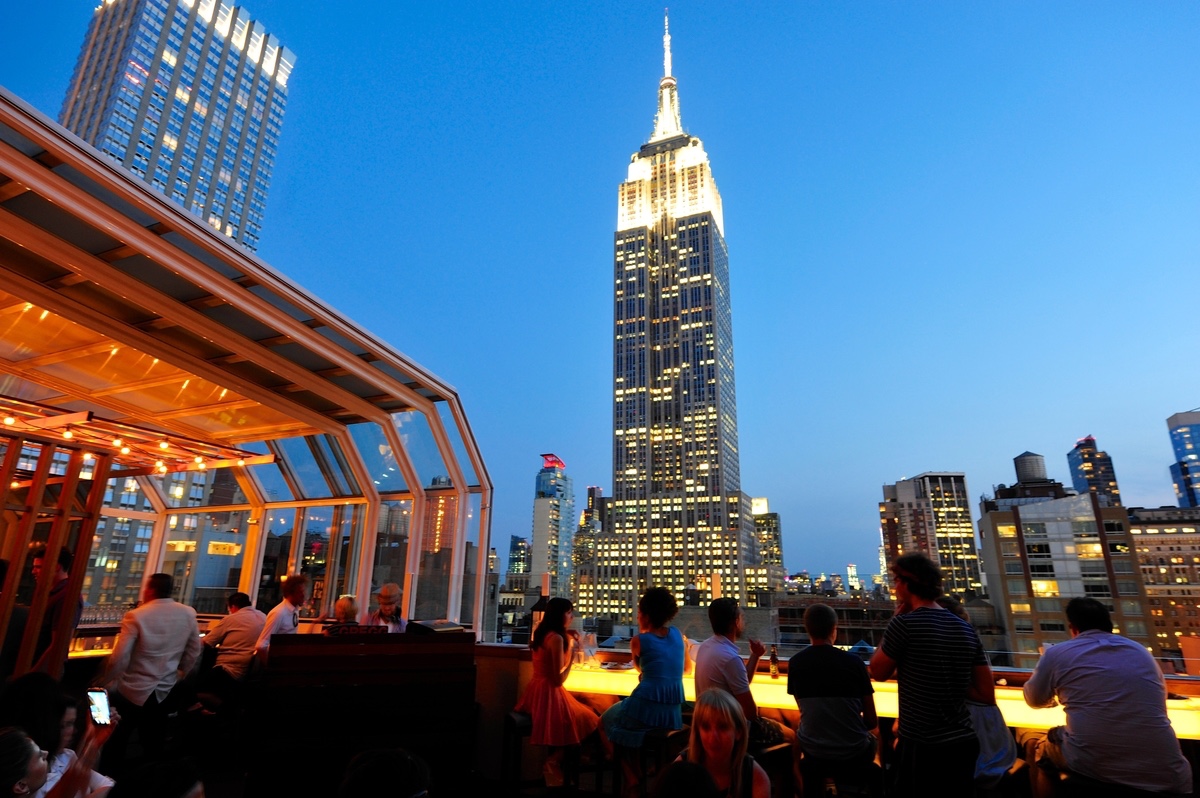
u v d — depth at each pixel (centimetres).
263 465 1172
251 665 641
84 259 605
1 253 617
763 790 322
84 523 627
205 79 12794
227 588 1161
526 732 556
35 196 527
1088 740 377
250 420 1048
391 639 516
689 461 18325
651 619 532
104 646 952
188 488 1230
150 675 553
